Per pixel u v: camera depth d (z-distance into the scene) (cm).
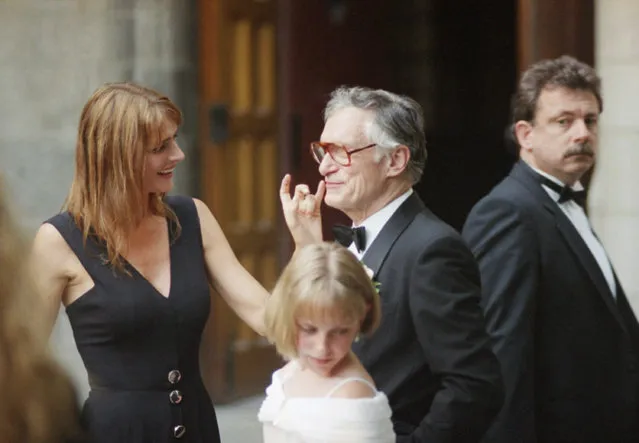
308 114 2602
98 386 1155
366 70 2858
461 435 1017
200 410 1182
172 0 2345
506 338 1253
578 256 1310
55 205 2425
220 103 2394
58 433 736
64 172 2419
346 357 979
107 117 1150
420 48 3077
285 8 2538
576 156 1341
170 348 1164
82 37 2388
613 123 2050
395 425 1049
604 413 1313
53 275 1154
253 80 2477
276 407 962
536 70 1375
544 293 1298
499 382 1034
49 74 2412
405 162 1114
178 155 1186
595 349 1309
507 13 3102
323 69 2675
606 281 1327
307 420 939
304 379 970
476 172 3148
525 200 1317
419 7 3053
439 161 3147
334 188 1127
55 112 2416
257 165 2492
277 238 2516
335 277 938
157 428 1146
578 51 2064
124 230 1158
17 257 732
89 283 1159
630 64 2034
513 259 1282
